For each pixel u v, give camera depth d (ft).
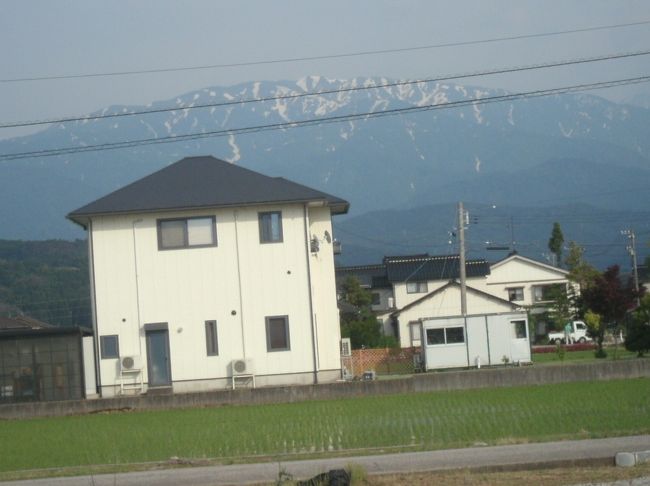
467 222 188.14
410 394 117.70
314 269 144.77
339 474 56.65
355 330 207.10
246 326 138.10
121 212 137.49
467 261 293.23
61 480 64.64
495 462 61.36
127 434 90.58
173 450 77.41
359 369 169.78
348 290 276.00
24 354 133.39
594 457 60.95
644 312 156.66
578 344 232.53
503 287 286.46
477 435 76.02
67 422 107.55
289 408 108.88
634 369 121.08
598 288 189.57
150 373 137.69
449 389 120.37
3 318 228.63
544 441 69.51
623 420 79.77
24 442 88.43
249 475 62.39
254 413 104.94
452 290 248.93
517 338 156.04
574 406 92.02
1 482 65.05
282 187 141.79
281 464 65.72
